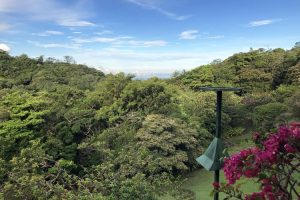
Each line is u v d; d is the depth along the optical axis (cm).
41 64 4181
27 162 1001
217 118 338
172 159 1684
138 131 1800
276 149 225
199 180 1717
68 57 4375
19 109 1875
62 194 782
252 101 2888
